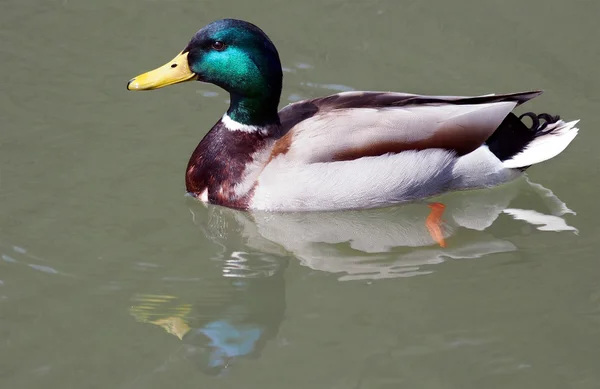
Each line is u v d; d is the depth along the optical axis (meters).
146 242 11.93
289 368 9.83
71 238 11.88
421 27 16.77
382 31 16.67
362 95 12.78
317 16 17.06
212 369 9.81
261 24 16.83
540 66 15.73
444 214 12.96
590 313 10.59
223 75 12.33
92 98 14.93
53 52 16.02
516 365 9.84
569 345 10.11
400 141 12.30
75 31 16.58
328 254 12.07
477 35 16.50
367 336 10.27
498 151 12.91
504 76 15.50
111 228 12.12
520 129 13.02
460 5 17.27
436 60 15.91
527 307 10.73
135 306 10.75
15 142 13.77
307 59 15.98
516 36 16.45
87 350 10.03
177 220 12.41
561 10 17.06
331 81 15.46
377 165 12.24
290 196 12.20
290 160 12.13
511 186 13.20
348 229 12.63
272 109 12.52
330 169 12.12
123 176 13.17
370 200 12.40
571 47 16.16
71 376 9.66
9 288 10.91
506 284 11.21
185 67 12.48
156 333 10.33
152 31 16.62
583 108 14.77
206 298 10.98
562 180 13.34
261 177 12.31
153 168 13.38
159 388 9.53
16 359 9.86
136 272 11.35
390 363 9.87
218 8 17.22
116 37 16.47
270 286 11.27
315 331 10.39
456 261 11.80
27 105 14.66
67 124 14.27
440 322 10.49
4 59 15.75
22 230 11.96
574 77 15.47
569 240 12.10
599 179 13.31
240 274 11.48
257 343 10.20
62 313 10.56
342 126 12.23
